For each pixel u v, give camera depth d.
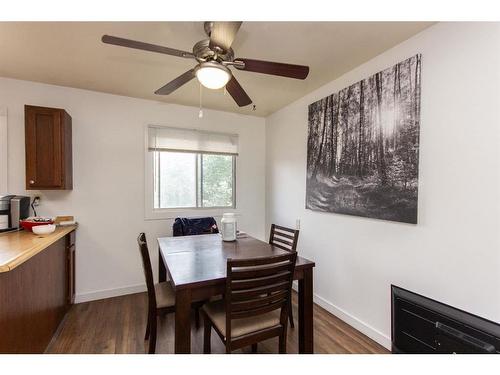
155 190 3.11
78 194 2.66
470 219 1.40
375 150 1.95
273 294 1.42
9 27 1.59
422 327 1.49
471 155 1.39
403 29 1.61
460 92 1.44
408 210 1.71
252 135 3.63
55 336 2.02
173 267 1.53
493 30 1.30
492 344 1.17
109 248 2.80
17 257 1.35
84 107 2.67
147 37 1.71
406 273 1.75
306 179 2.79
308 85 2.53
